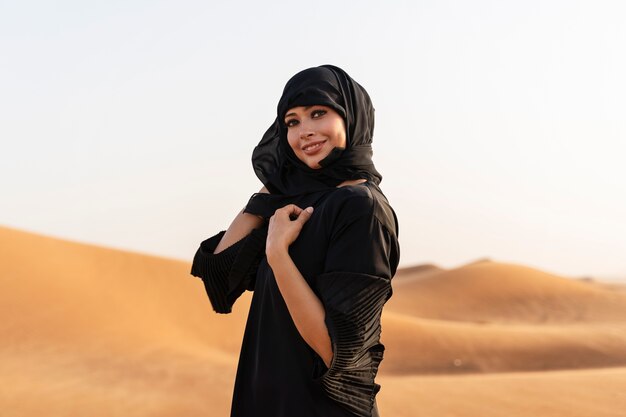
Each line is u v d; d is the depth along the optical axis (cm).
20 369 2277
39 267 3216
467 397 1956
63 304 3009
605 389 2005
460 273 7988
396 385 2178
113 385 2091
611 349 4159
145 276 3575
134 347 2706
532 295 7581
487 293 7581
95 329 2875
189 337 3322
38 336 2697
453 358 3866
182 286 3641
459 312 7212
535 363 3894
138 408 1819
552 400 1872
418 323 4222
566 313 7088
